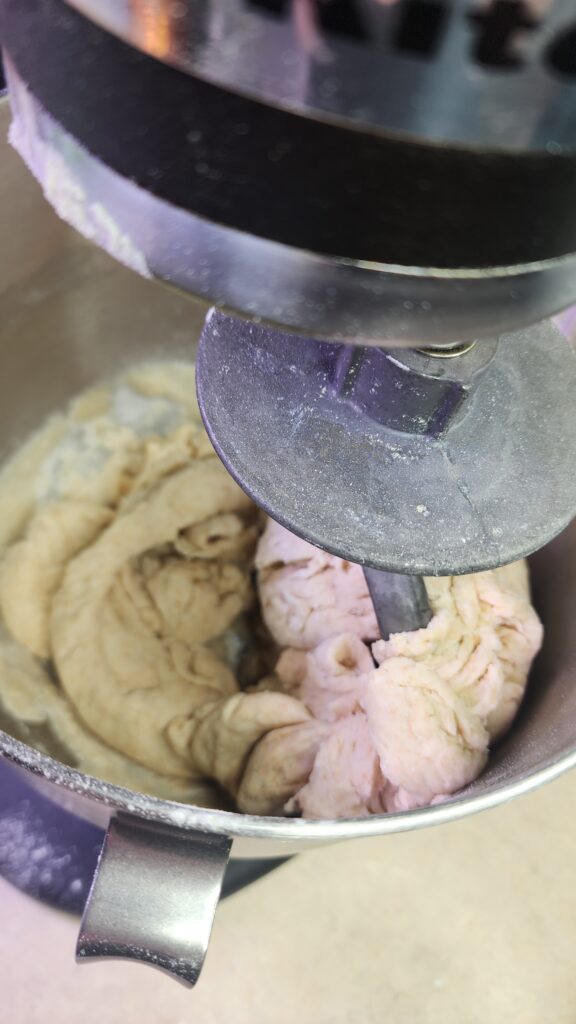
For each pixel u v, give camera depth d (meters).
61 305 0.42
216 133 0.17
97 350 0.45
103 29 0.17
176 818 0.25
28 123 0.19
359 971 0.35
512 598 0.36
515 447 0.27
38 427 0.45
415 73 0.16
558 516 0.26
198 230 0.18
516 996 0.35
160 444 0.45
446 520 0.26
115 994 0.34
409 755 0.32
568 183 0.18
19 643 0.40
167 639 0.40
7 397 0.43
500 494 0.26
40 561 0.42
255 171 0.17
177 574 0.41
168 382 0.47
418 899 0.36
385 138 0.17
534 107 0.16
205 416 0.26
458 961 0.35
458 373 0.24
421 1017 0.34
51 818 0.36
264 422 0.26
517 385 0.28
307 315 0.19
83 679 0.39
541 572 0.38
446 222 0.17
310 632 0.38
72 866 0.36
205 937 0.26
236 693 0.39
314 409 0.26
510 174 0.17
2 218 0.36
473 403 0.27
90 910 0.26
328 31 0.16
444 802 0.26
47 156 0.19
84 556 0.42
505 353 0.28
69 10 0.18
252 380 0.26
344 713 0.35
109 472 0.45
